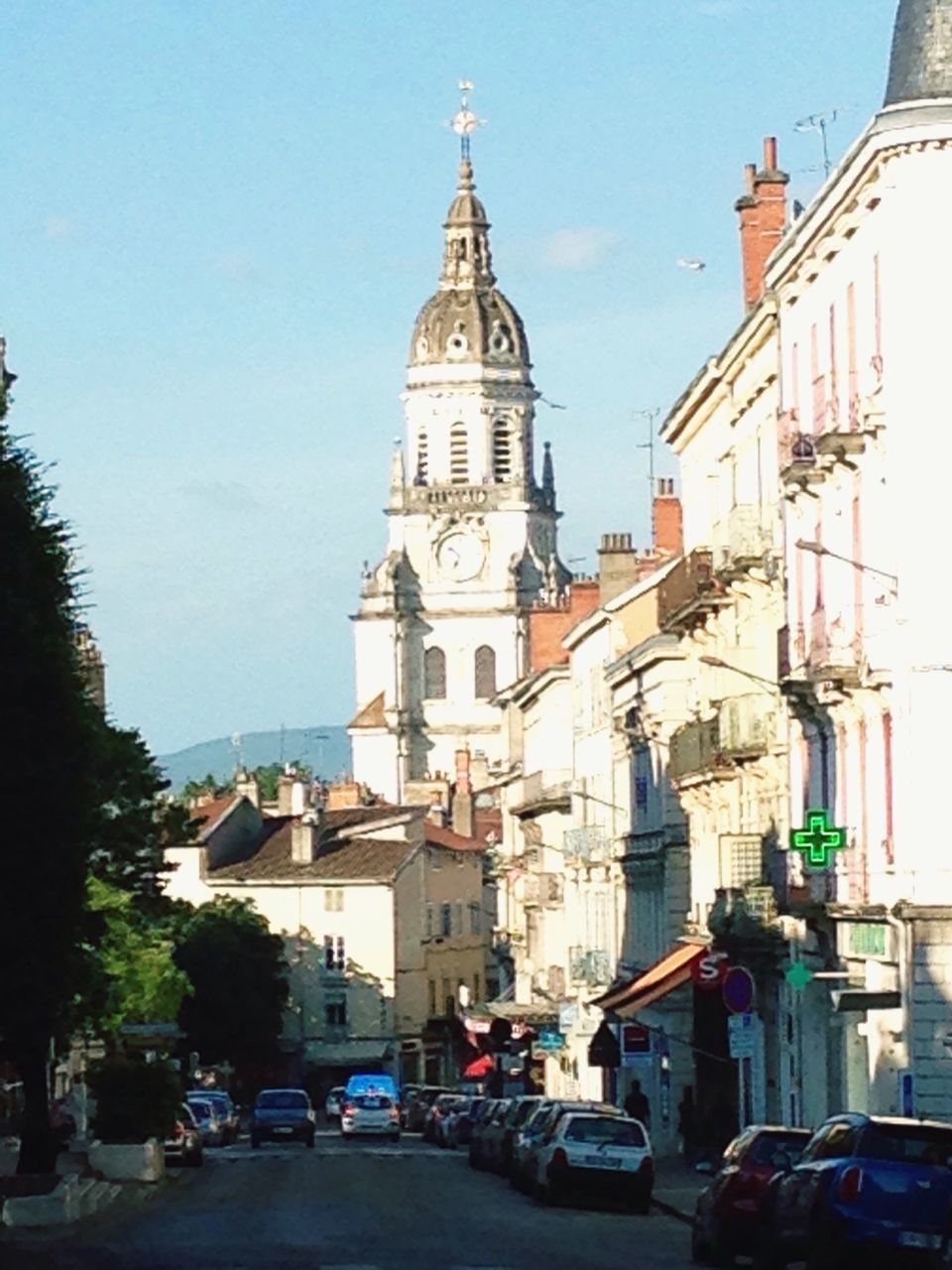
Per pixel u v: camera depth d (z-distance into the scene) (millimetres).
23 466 50781
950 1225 32688
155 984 90000
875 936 54594
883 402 53094
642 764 91562
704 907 78562
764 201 74750
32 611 48875
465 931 171750
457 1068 168125
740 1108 70750
